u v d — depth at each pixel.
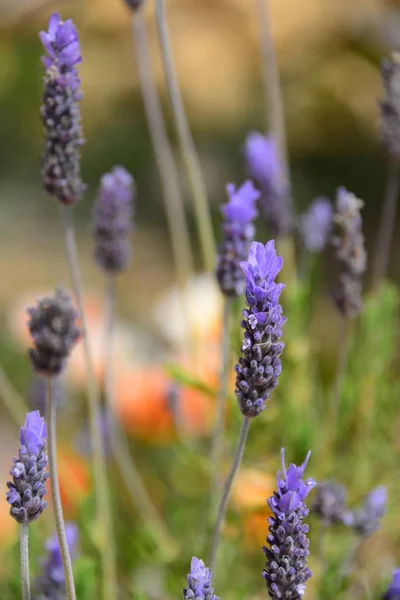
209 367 0.70
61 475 0.69
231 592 0.64
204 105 1.30
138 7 0.65
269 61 0.67
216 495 0.61
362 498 0.67
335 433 0.65
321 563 0.60
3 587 0.63
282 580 0.47
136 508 0.72
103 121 1.38
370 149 1.36
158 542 0.64
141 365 0.87
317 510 0.58
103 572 0.61
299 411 0.65
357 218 0.59
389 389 0.70
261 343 0.48
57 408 0.68
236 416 0.64
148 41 1.22
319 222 0.67
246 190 0.55
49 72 0.53
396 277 1.22
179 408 0.68
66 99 0.54
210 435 0.69
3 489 0.77
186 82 1.26
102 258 0.63
